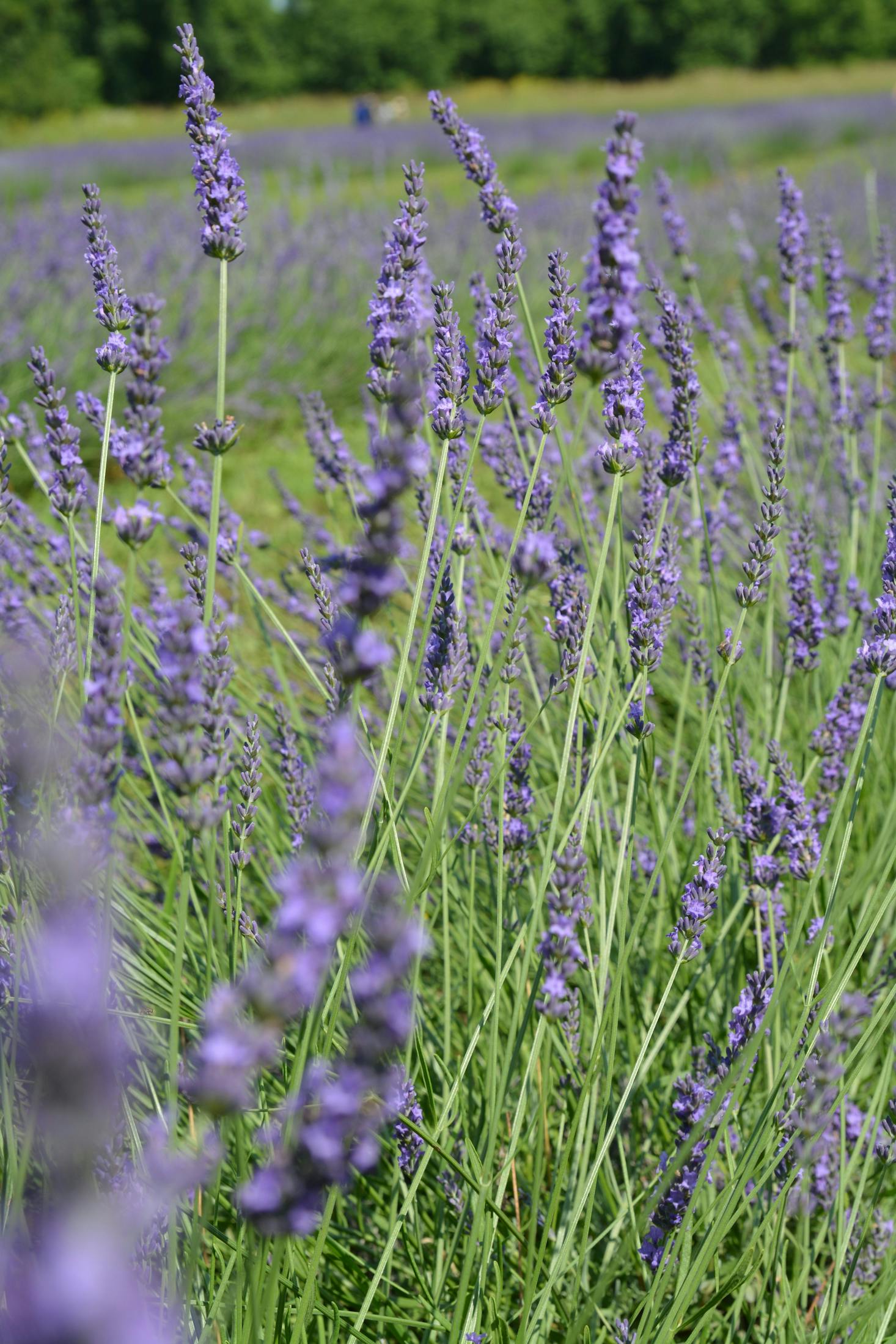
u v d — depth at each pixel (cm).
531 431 297
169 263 992
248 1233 119
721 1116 175
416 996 174
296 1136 80
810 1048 161
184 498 291
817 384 458
